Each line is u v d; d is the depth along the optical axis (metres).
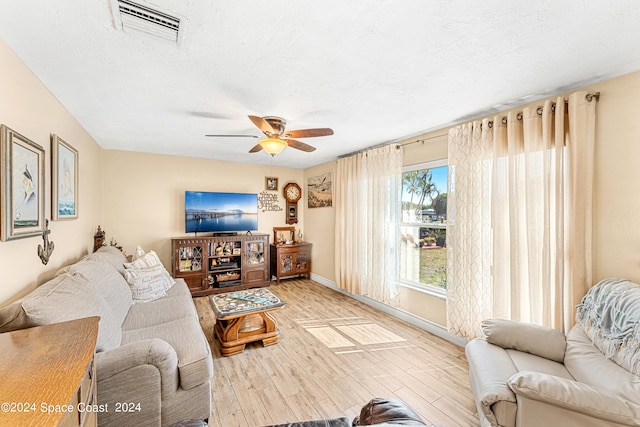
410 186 3.32
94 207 3.31
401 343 2.69
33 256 1.70
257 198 4.91
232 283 4.42
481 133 2.44
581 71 1.69
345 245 4.15
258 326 2.74
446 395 1.93
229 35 1.34
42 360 0.78
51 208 1.97
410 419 1.02
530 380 1.17
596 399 1.07
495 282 2.29
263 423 1.67
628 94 1.70
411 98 2.11
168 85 1.88
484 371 1.49
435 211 3.04
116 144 3.56
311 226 5.25
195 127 2.83
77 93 1.99
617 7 1.14
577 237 1.82
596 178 1.81
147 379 1.37
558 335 1.71
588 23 1.25
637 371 1.18
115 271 2.29
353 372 2.20
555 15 1.20
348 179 4.07
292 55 1.52
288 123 2.68
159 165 4.18
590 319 1.59
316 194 5.09
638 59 1.55
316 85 1.88
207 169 4.56
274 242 5.10
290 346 2.62
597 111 1.82
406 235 3.37
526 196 2.11
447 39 1.38
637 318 1.26
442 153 2.88
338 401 1.86
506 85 1.89
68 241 2.35
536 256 2.08
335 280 4.50
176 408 1.48
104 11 1.17
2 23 1.24
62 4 1.12
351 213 4.02
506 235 2.28
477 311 2.45
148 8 1.15
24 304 1.18
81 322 1.05
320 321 3.23
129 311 2.27
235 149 3.87
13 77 1.46
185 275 4.08
